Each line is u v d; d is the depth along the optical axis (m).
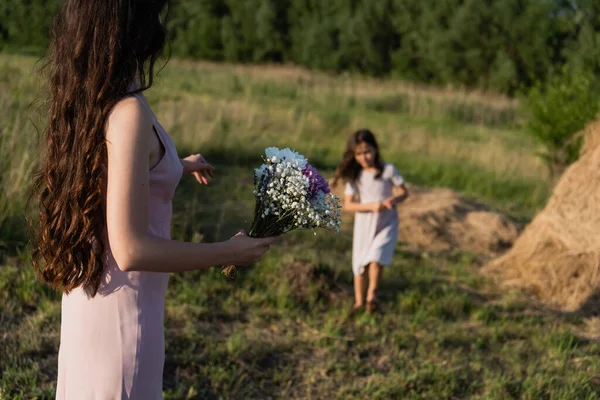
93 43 1.58
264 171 1.92
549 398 3.82
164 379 3.62
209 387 3.62
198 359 3.84
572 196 5.89
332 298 5.04
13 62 11.38
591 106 9.55
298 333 4.41
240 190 7.95
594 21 29.00
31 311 4.11
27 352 3.62
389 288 5.46
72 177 1.64
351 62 35.25
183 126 10.41
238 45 38.78
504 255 6.33
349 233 6.97
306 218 1.90
